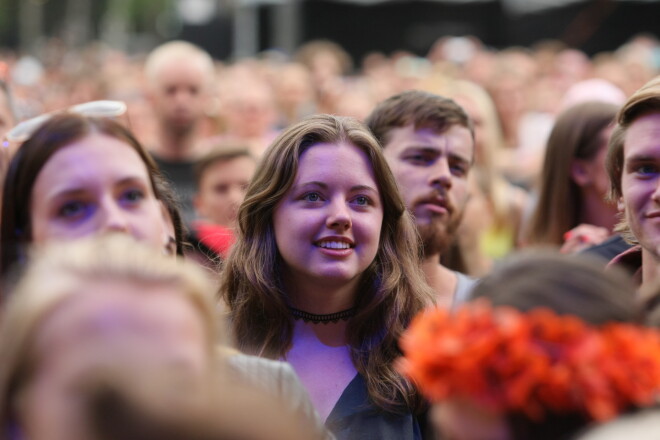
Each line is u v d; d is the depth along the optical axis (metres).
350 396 5.81
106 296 3.00
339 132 6.04
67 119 4.93
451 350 3.34
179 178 12.62
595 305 3.47
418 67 28.30
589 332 3.37
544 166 9.18
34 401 2.89
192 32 44.59
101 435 2.58
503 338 3.31
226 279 6.20
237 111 15.98
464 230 9.01
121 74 21.86
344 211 5.84
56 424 2.79
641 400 3.31
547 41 37.41
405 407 5.77
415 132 7.33
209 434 2.51
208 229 9.02
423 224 7.23
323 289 6.00
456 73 22.22
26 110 11.24
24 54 51.50
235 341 6.03
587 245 7.88
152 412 2.53
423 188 7.23
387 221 6.20
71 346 2.88
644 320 3.70
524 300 3.49
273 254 6.05
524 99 18.86
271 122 18.30
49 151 4.82
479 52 26.45
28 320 2.95
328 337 6.06
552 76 25.45
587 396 3.25
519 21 37.59
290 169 5.94
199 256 8.44
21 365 2.94
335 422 5.69
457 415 3.42
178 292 3.14
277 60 31.94
